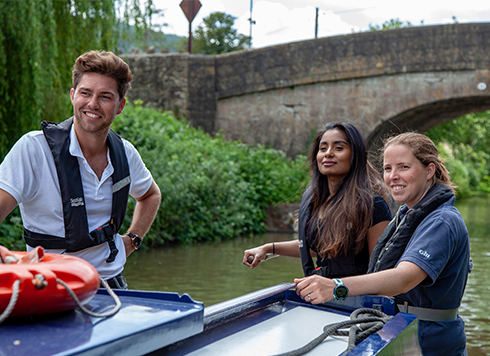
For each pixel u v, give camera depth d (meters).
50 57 8.29
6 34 8.10
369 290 1.87
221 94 17.25
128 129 13.07
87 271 1.20
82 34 9.00
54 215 2.09
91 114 2.09
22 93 8.20
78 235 2.11
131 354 1.10
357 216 2.55
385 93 15.81
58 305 1.13
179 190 11.86
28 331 1.08
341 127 2.71
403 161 2.17
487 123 32.38
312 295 1.84
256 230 13.95
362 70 15.88
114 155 2.24
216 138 16.45
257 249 2.92
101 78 2.10
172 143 13.77
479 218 19.39
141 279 7.46
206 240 12.20
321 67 16.23
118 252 2.34
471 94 15.05
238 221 13.31
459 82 15.14
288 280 7.50
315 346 1.61
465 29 15.00
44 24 8.29
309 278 1.87
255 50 16.88
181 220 11.78
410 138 2.21
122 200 2.28
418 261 1.93
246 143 17.11
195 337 1.58
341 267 2.61
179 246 11.09
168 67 17.52
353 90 16.08
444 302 2.08
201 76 17.34
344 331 1.73
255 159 15.62
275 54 16.69
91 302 1.33
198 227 12.20
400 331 1.61
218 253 10.09
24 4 7.85
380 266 2.16
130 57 17.81
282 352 1.54
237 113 17.20
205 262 8.97
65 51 9.09
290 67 16.53
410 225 2.10
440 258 1.96
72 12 8.98
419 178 2.16
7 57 8.16
